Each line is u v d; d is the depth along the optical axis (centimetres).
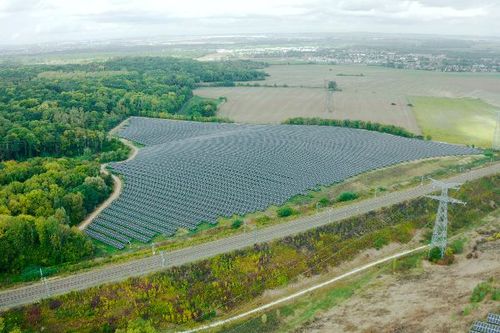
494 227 19188
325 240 17062
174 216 18762
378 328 13238
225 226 17875
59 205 18075
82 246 15950
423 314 13738
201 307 14112
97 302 13650
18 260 15012
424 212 19538
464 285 15100
